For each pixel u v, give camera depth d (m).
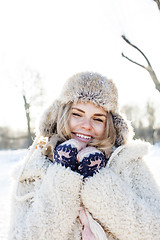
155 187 1.21
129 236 1.01
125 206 1.04
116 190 1.06
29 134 16.61
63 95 1.25
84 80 1.21
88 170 1.10
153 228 1.03
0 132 24.44
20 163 1.30
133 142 1.32
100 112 1.23
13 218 1.14
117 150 1.23
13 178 1.26
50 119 1.31
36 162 1.23
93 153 1.12
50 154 1.24
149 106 24.61
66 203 1.04
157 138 25.38
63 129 1.24
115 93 1.26
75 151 1.12
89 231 1.05
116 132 1.31
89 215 1.07
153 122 24.50
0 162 14.02
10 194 1.26
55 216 1.02
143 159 1.29
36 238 1.00
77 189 1.07
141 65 2.46
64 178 1.06
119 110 1.32
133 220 1.02
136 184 1.20
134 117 25.73
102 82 1.22
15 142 24.33
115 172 1.20
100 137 1.26
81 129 1.22
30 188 1.22
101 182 1.07
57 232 1.01
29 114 16.47
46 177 1.11
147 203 1.10
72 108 1.24
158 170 5.79
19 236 1.02
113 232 1.04
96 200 1.05
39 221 1.02
